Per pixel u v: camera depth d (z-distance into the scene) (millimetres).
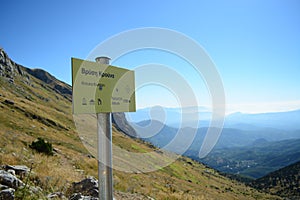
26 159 8844
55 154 15969
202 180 64000
